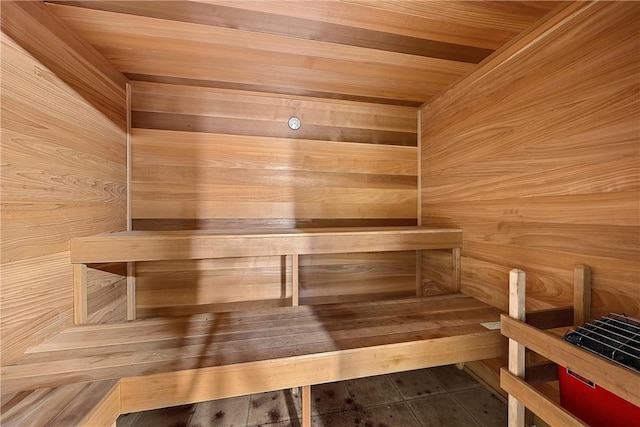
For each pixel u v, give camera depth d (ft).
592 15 2.90
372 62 4.34
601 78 2.83
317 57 4.20
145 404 2.68
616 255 2.74
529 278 3.71
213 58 4.21
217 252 4.03
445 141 5.44
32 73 2.89
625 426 2.15
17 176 2.73
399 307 4.47
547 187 3.44
